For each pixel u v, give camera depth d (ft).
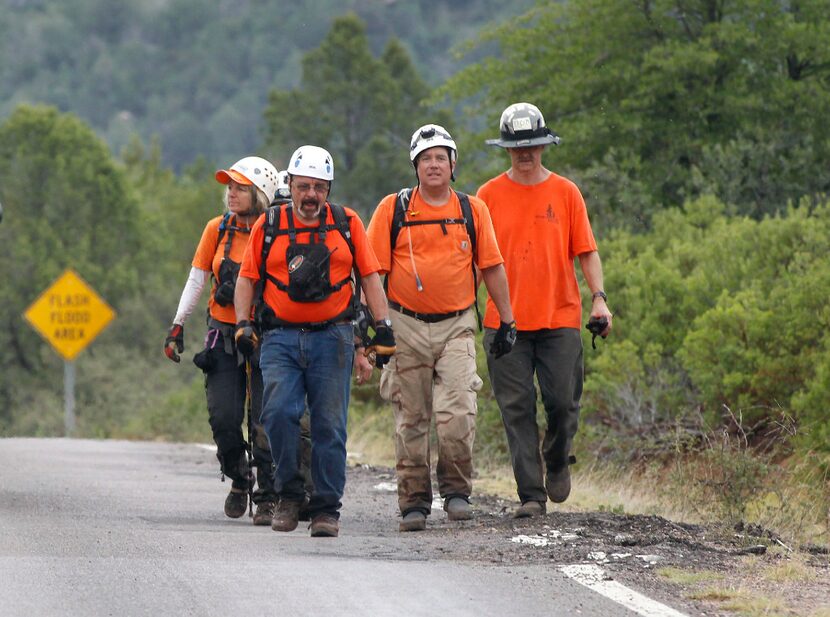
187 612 72.84
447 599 77.15
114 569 84.74
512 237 116.26
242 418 116.16
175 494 138.82
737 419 169.78
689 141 310.45
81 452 203.41
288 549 95.20
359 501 135.23
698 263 200.75
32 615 71.61
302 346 102.01
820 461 149.07
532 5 374.63
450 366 111.55
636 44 338.75
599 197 266.98
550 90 339.57
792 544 103.55
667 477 144.97
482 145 361.92
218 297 113.39
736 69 325.62
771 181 268.82
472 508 125.18
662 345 187.52
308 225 101.60
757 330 170.71
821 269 174.40
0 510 117.29
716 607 77.66
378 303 103.19
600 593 79.61
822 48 313.53
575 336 117.19
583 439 180.75
